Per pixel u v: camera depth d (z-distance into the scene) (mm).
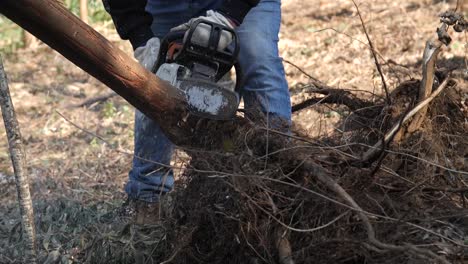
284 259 3281
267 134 3500
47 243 4383
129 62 3424
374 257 3215
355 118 4000
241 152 3504
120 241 4102
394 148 3631
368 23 11320
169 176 4297
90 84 9758
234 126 3613
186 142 3641
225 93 3520
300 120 6078
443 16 3822
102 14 12953
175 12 4254
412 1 12828
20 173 3666
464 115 4027
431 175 3559
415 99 3771
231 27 3703
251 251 3453
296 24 12242
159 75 3621
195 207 3617
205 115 3516
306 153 3486
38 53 11438
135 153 4316
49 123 8047
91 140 7375
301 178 3441
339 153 3539
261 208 3344
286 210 3385
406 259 3162
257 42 4051
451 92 4012
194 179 3668
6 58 11203
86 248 4266
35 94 9344
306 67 9430
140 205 4305
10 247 4480
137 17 4020
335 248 3283
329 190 3363
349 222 3312
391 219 3252
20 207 3705
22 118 8352
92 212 4875
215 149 3607
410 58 9281
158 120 3594
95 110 8555
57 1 3225
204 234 3656
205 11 4223
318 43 10703
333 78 8750
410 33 10453
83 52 3309
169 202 3920
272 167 3469
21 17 3172
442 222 3334
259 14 4105
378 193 3480
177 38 3734
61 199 5297
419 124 3721
